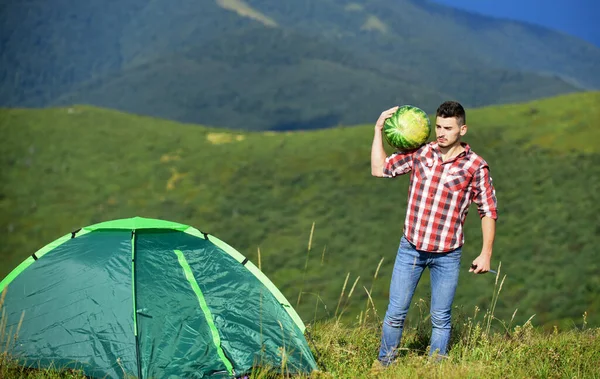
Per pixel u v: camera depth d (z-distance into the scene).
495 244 59.16
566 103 99.44
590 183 74.00
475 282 49.38
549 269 52.66
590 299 46.81
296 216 76.94
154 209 83.00
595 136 87.00
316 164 91.38
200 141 105.00
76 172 94.81
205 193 86.50
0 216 82.25
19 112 113.44
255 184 87.25
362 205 77.94
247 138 105.88
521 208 67.94
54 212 83.94
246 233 72.06
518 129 92.69
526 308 44.53
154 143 103.50
